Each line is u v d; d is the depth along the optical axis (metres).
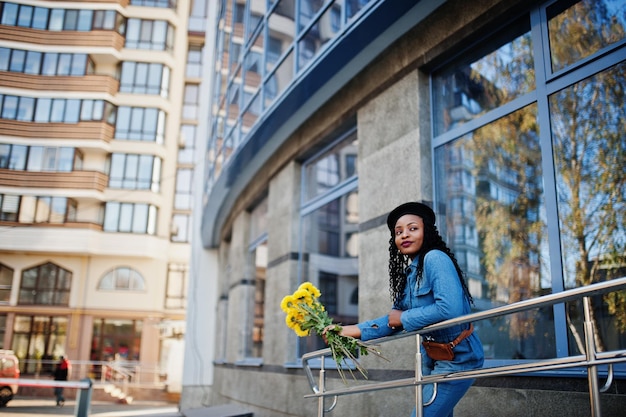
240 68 9.49
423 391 2.82
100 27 30.28
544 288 4.14
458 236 4.85
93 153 30.05
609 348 3.77
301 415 6.61
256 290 9.99
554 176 4.00
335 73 6.04
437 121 5.14
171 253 31.25
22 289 28.61
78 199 29.41
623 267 3.63
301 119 7.31
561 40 4.01
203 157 14.98
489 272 4.59
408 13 4.96
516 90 4.40
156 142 30.73
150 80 31.30
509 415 3.69
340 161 7.13
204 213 12.88
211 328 14.23
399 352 4.82
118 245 29.44
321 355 3.29
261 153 8.69
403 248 2.86
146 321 29.62
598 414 2.14
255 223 10.36
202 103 15.26
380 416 5.00
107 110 29.97
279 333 7.62
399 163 5.27
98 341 29.20
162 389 23.50
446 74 5.12
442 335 2.70
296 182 7.89
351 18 5.31
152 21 31.83
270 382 7.69
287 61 7.08
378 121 5.70
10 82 28.70
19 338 28.28
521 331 4.24
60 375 18.77
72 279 29.17
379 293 5.30
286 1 7.32
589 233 3.80
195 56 33.94
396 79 5.48
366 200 5.71
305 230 7.98
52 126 29.00
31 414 15.06
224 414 8.16
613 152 3.70
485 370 2.46
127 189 30.12
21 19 29.38
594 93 3.79
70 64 29.75
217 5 13.46
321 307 3.07
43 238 28.25
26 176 28.41
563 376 3.41
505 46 4.51
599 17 3.79
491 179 4.61
